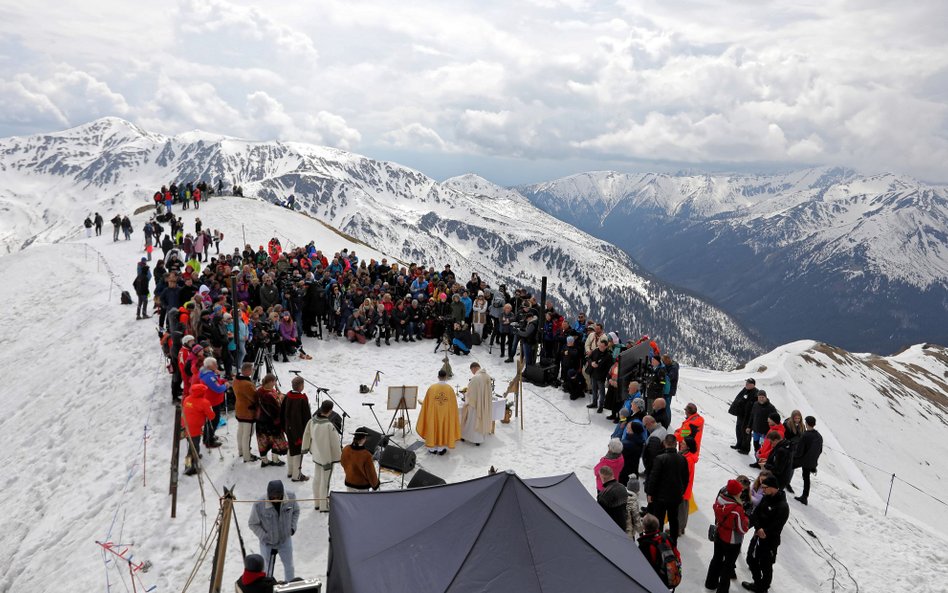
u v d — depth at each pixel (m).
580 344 21.80
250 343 20.83
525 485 9.48
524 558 8.45
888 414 83.50
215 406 15.45
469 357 25.52
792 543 14.56
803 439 16.28
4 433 19.86
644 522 10.89
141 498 13.49
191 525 12.59
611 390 20.31
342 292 26.55
